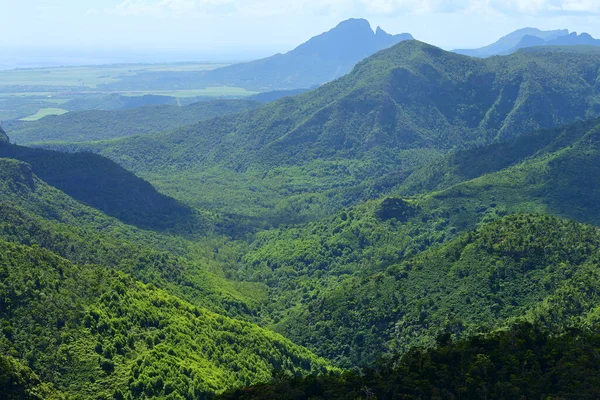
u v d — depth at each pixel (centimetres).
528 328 10700
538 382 9012
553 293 13725
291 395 9400
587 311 12638
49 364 11156
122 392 11100
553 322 12612
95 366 11525
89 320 12462
